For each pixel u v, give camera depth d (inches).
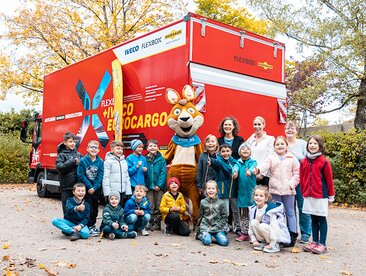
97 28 772.6
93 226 264.5
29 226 289.0
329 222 339.0
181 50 283.1
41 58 775.1
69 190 264.4
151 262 192.2
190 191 275.6
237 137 277.4
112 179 267.0
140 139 313.4
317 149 225.9
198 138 275.7
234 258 205.8
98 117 362.9
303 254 219.0
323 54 645.3
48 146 453.1
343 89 667.4
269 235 220.8
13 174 684.7
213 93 287.6
